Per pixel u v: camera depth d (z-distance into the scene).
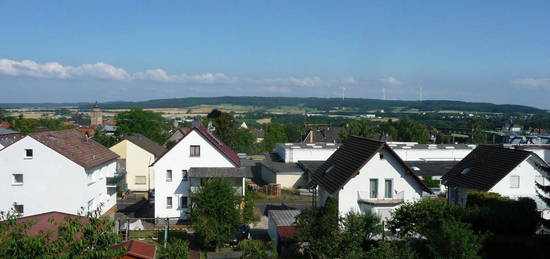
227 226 31.61
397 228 27.73
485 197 31.38
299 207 48.50
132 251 20.78
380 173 32.22
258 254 25.58
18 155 35.84
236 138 102.62
